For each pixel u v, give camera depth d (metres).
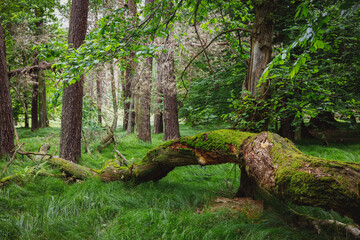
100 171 4.27
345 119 5.76
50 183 3.73
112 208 3.08
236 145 2.61
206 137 3.06
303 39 1.57
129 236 2.40
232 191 3.92
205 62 5.94
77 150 5.59
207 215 2.80
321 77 3.12
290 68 2.98
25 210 2.92
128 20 3.09
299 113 3.18
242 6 3.78
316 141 9.69
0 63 5.06
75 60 2.60
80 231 2.56
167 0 3.05
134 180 4.01
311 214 3.03
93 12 7.94
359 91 5.34
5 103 5.11
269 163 2.03
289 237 2.38
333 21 3.88
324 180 1.54
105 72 6.93
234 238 2.36
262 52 3.04
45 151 5.75
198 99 7.45
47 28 9.47
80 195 3.38
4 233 2.30
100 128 7.79
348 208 1.44
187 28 5.29
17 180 3.63
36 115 14.73
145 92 9.27
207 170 5.39
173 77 8.05
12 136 5.22
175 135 9.71
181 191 3.79
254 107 2.91
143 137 9.62
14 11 10.57
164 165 3.76
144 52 2.59
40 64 6.34
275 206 3.03
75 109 5.49
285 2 6.33
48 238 2.34
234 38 3.89
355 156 6.60
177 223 2.64
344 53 4.83
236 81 7.08
